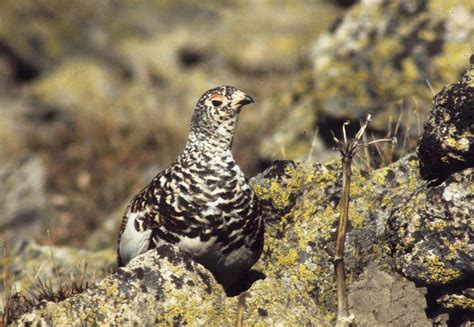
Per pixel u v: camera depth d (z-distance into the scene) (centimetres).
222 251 737
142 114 2131
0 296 1002
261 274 817
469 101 732
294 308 759
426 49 1262
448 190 744
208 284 732
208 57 2634
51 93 2384
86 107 2284
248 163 1617
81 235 1527
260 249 760
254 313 737
